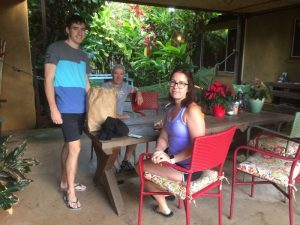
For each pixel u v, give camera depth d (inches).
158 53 325.7
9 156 95.2
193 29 343.6
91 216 88.3
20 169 94.6
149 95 126.6
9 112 181.2
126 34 343.0
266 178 80.4
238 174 117.8
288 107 215.2
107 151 77.8
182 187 69.9
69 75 86.7
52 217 87.6
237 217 88.0
